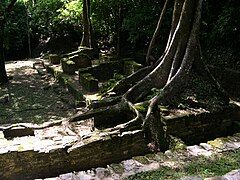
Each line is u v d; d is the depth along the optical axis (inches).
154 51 410.6
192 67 278.1
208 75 278.5
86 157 199.5
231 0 338.3
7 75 461.1
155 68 288.0
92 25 509.7
